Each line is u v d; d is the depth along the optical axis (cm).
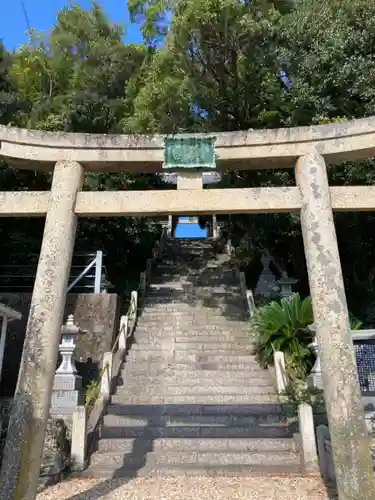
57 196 639
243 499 626
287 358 1159
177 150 671
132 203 641
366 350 1020
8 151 670
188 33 1261
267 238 1755
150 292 1770
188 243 2570
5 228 1592
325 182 632
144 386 1077
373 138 638
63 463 748
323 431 750
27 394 529
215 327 1429
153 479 729
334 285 568
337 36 1156
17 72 1872
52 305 578
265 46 1257
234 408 966
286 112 1336
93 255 1581
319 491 652
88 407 897
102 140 674
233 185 1459
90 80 1967
